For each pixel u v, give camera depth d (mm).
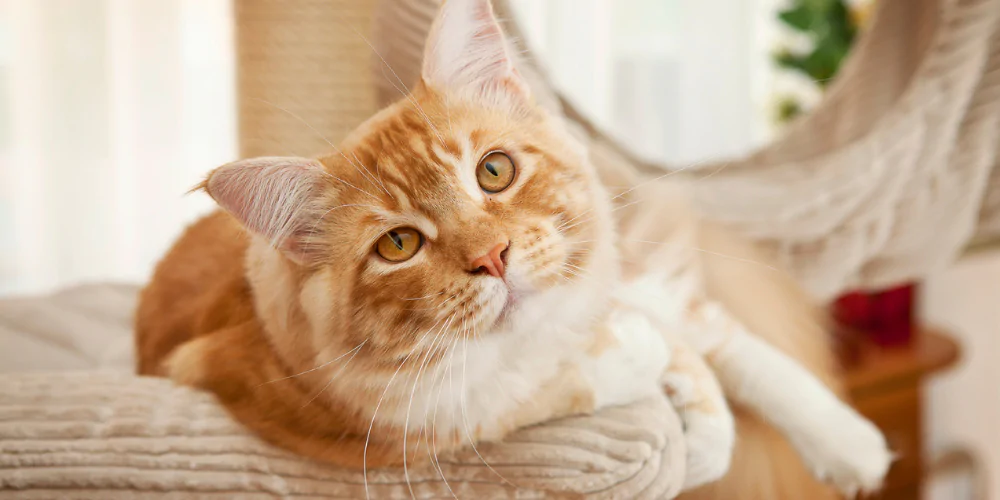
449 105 621
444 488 591
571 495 577
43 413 596
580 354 608
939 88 801
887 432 1017
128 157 1180
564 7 1305
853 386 957
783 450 686
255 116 737
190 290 712
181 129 1191
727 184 818
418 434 601
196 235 744
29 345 753
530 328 609
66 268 1183
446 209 595
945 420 1235
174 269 729
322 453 599
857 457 669
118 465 581
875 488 736
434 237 597
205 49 1189
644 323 630
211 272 709
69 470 579
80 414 596
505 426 599
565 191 622
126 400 609
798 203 806
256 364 625
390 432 604
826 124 886
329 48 729
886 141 808
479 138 613
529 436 593
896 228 830
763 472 670
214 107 1200
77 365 739
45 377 631
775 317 762
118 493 580
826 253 820
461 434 599
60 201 1165
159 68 1167
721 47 1422
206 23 1184
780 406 682
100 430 590
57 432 588
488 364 606
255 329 641
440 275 592
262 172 580
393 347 598
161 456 584
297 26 729
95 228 1185
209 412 607
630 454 574
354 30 727
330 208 604
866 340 1073
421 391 602
